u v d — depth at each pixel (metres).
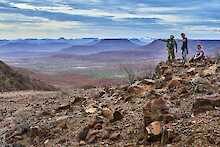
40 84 54.47
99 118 15.21
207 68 18.70
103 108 17.05
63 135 15.55
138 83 18.91
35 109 22.19
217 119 11.80
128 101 17.53
